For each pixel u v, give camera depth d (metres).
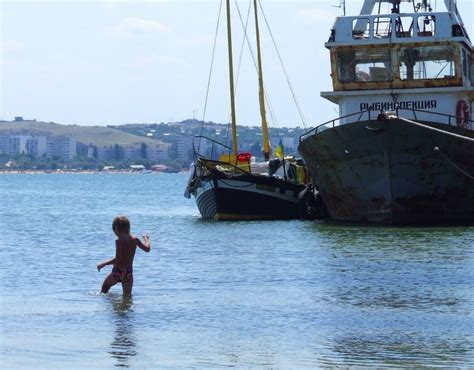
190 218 64.06
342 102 49.69
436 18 48.19
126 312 23.61
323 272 30.50
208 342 20.36
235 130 63.44
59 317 23.02
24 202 103.31
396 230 44.09
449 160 44.19
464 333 21.03
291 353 19.41
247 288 27.36
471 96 49.72
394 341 20.34
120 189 166.00
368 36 48.91
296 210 53.78
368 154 45.06
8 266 33.62
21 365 18.61
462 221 46.12
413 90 48.41
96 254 38.28
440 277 28.89
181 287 27.59
